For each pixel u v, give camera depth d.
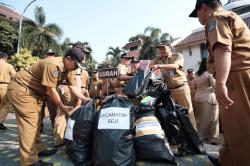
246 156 2.62
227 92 2.58
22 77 3.38
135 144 3.50
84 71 6.12
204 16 2.82
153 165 3.46
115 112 3.30
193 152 3.96
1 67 6.15
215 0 2.73
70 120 3.70
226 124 2.71
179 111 3.97
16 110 3.31
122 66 6.24
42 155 3.89
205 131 5.23
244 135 2.61
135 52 42.09
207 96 5.17
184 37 28.64
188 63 26.72
